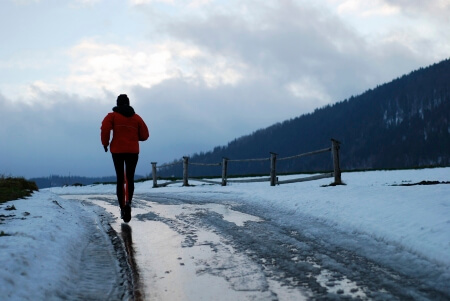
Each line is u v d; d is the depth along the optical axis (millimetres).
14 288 2713
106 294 3000
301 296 2793
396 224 4656
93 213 7672
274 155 12547
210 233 5230
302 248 4215
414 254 3699
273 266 3586
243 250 4230
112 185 22969
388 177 15945
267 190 10133
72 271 3535
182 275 3424
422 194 6250
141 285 3197
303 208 6797
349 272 3303
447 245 3584
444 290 2775
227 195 10320
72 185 26922
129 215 6180
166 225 5973
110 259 4066
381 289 2855
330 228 5227
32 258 3453
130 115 6312
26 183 11031
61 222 5531
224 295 2895
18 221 5164
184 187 16172
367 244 4227
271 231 5219
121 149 6172
